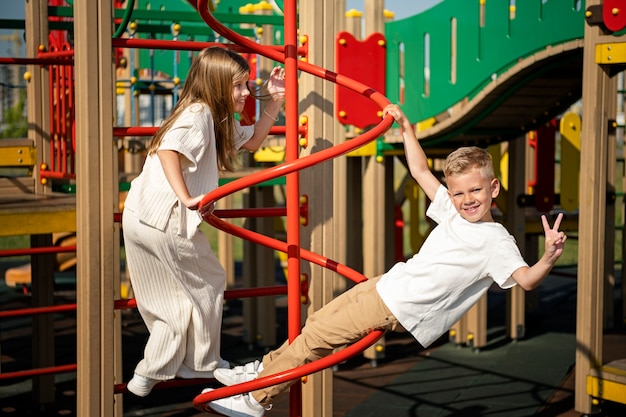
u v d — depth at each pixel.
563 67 6.62
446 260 3.00
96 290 3.37
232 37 3.19
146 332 7.85
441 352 7.07
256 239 3.26
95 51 3.32
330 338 3.08
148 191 3.16
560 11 5.84
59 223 4.66
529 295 8.53
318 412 3.79
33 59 4.49
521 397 5.75
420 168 3.34
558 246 2.68
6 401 5.83
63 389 6.14
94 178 3.34
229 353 7.11
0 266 11.67
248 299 7.33
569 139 8.24
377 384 6.12
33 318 5.69
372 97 3.36
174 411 5.57
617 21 5.11
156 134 3.17
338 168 6.50
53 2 6.57
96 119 3.34
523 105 6.93
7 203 4.72
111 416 3.41
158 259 3.18
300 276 3.45
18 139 5.56
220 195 2.89
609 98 5.34
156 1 8.60
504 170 8.95
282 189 9.20
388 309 3.02
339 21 6.61
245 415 3.20
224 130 3.24
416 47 6.76
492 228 3.00
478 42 6.36
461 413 5.40
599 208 5.33
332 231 3.77
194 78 3.19
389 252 7.50
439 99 6.64
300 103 3.78
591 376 5.29
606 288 7.84
